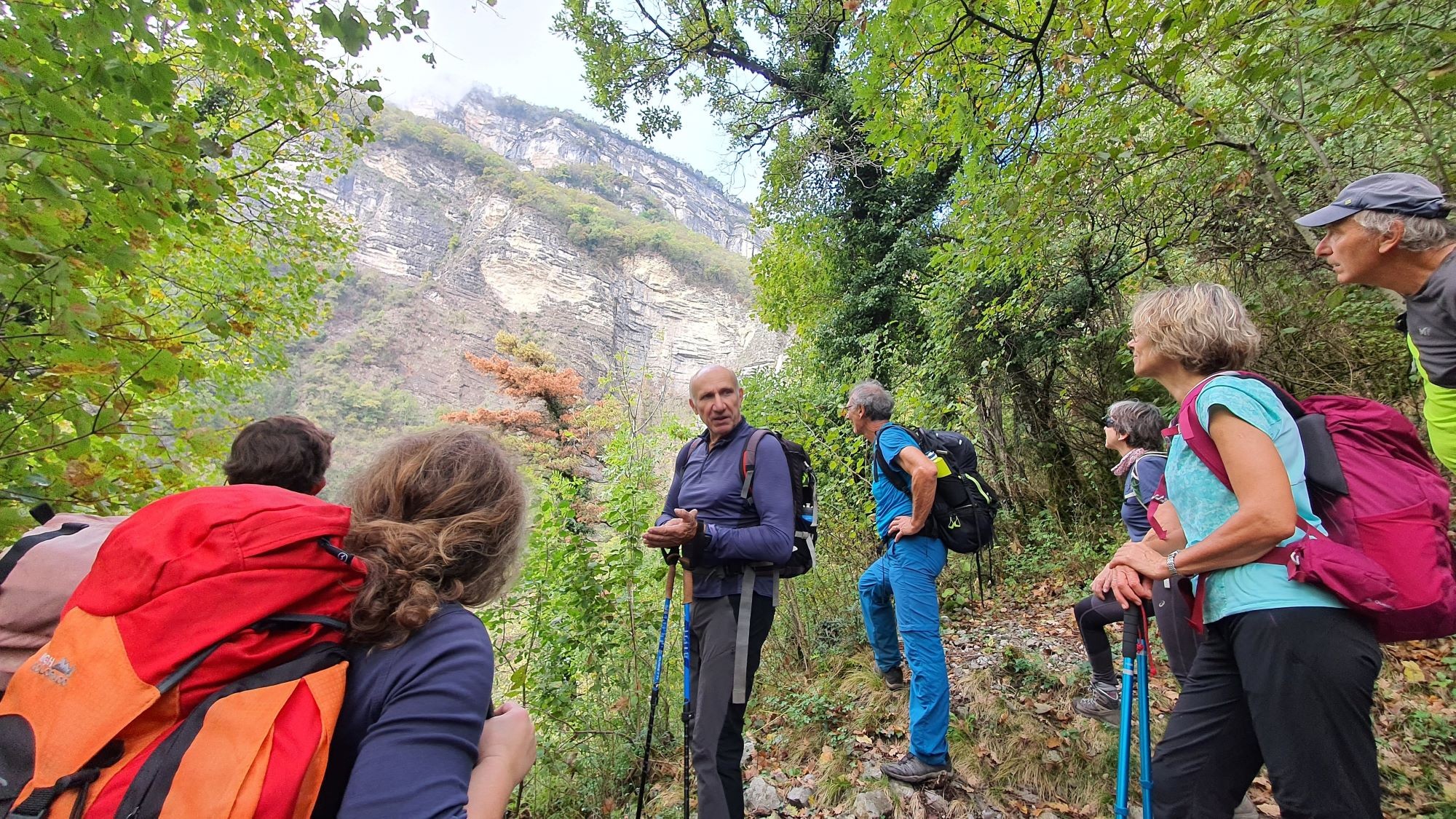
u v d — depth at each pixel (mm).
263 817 691
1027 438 6523
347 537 939
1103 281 5633
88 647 773
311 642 849
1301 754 1179
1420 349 1706
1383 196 1665
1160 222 4816
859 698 3318
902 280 9680
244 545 830
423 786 757
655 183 178000
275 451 1918
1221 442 1323
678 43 11758
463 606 1010
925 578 2594
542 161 164250
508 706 1077
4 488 2041
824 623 4320
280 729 753
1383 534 1222
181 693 746
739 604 2102
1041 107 3404
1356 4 2439
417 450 1079
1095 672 2785
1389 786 2236
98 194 2029
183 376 2342
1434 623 1177
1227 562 1309
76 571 1143
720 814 1894
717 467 2305
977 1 2963
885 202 9945
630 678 3578
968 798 2480
